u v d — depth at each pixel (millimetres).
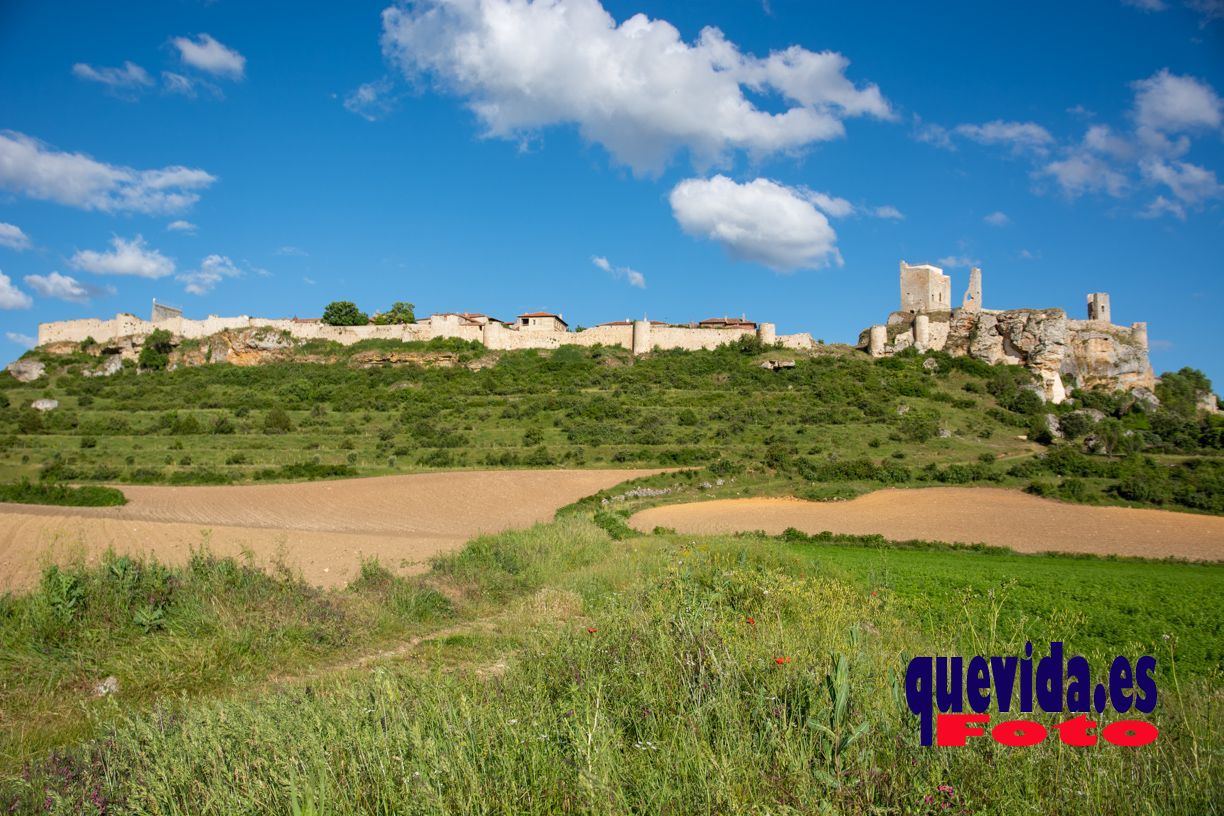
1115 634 15078
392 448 60688
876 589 15039
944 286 107125
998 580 22625
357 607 12945
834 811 4387
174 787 5273
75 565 12094
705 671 6684
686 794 4742
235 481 49750
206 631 10695
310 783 4805
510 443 63344
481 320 119188
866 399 77375
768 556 20031
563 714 5973
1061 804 4680
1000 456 60156
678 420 70500
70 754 6258
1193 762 5164
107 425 66625
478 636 11727
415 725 5656
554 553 20500
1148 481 49375
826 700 5727
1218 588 24281
